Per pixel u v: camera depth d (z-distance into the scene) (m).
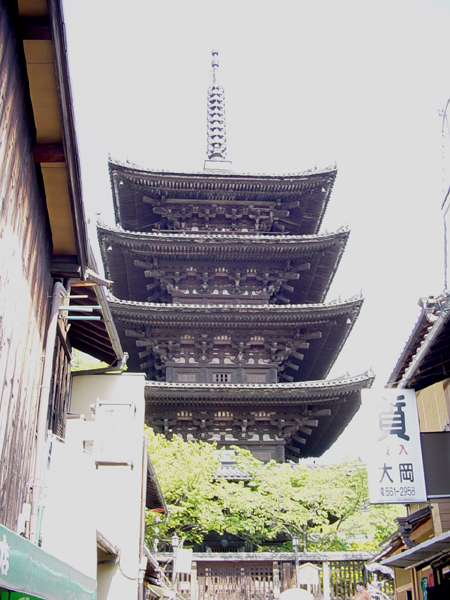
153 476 21.70
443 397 19.97
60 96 9.59
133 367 47.56
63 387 15.59
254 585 30.56
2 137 8.27
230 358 42.94
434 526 19.84
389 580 31.05
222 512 35.38
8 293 8.93
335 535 34.94
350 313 41.69
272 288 45.09
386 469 16.56
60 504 11.14
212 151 50.59
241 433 40.75
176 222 45.91
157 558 29.08
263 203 46.25
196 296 44.56
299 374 48.84
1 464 8.93
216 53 55.31
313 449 48.97
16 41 8.86
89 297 15.75
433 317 14.27
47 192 11.24
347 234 42.41
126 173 43.19
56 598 8.02
